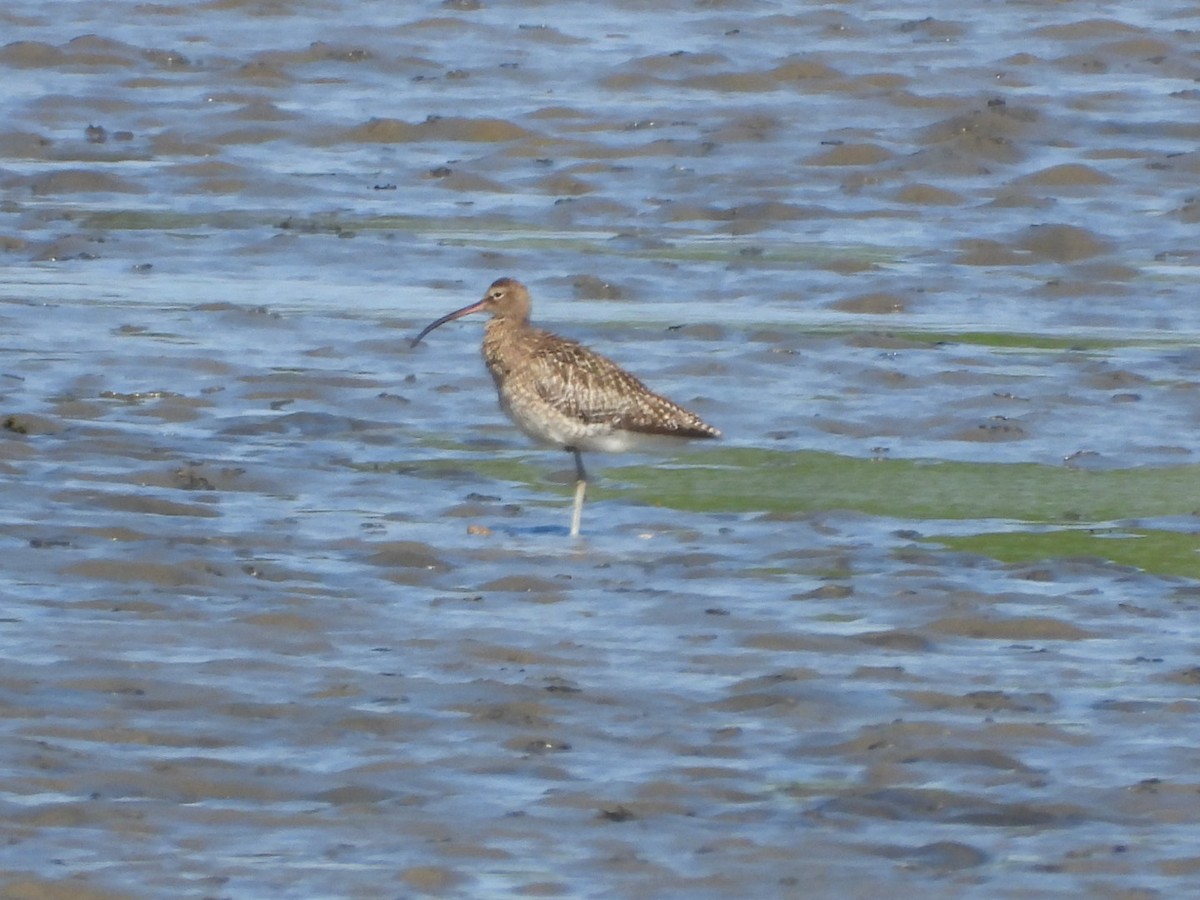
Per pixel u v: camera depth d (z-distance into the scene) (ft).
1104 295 80.28
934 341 73.41
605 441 53.83
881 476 58.70
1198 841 34.81
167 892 32.07
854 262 83.82
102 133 101.45
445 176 96.78
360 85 112.27
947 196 94.17
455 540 51.55
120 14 123.13
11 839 33.71
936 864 33.83
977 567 50.14
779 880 33.06
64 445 58.29
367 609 45.73
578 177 96.73
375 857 33.58
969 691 41.65
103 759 36.99
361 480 56.95
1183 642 44.96
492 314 55.42
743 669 42.73
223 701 39.93
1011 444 62.08
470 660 42.75
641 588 48.06
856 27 124.67
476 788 36.45
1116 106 109.91
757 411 64.80
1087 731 39.65
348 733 38.70
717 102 109.40
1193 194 95.50
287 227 88.22
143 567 47.50
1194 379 68.64
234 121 103.91
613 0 128.98
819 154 99.86
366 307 76.84
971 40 122.62
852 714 40.37
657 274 82.17
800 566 50.01
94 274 80.94
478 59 117.50
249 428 61.72
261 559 49.19
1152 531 53.72
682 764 37.70
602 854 33.91
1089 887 32.94
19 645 42.39
